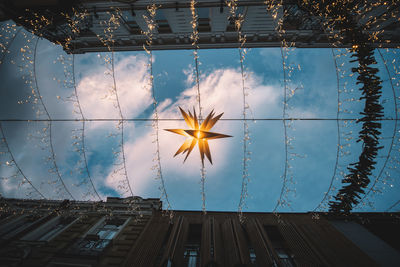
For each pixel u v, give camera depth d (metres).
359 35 4.69
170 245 6.14
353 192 5.54
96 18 10.03
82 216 7.84
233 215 8.09
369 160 4.91
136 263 5.66
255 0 9.11
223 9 9.80
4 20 7.55
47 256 5.82
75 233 6.91
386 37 9.53
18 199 8.62
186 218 7.71
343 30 4.91
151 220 7.66
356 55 4.71
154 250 6.14
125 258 5.85
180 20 10.91
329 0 5.03
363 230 7.18
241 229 6.99
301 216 7.95
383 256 6.09
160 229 7.11
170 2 9.55
